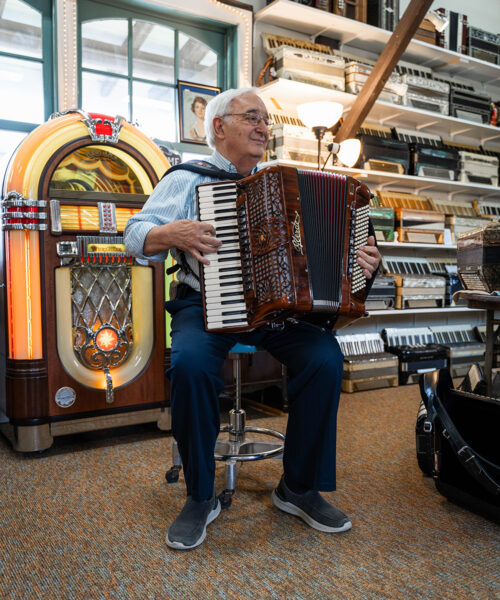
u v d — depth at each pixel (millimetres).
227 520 1753
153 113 3512
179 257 1826
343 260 1670
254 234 1559
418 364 4023
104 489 2004
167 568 1449
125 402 2600
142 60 3443
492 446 1777
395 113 4270
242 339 1822
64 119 2439
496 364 2945
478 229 2529
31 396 2369
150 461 2324
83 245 2443
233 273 1584
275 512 1817
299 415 1718
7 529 1680
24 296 2361
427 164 4352
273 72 3699
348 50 4242
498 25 5281
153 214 1799
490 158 4770
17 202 2324
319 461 1686
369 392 3730
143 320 2656
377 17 4027
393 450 2482
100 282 2561
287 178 1558
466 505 1820
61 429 2453
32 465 2283
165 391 2701
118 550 1546
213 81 3742
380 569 1447
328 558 1505
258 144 1860
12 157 2398
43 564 1470
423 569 1449
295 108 4047
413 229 4223
